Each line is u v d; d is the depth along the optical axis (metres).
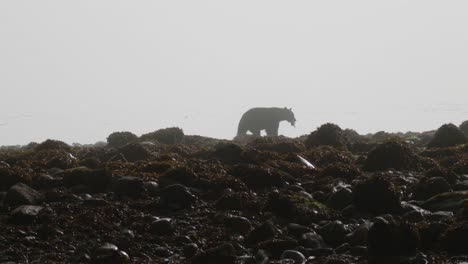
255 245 34.97
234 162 56.09
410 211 39.41
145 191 44.03
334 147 66.62
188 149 65.88
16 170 47.19
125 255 32.62
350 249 33.78
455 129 66.44
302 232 36.91
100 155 63.03
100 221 37.94
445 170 48.12
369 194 40.75
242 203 41.59
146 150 61.75
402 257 31.64
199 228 37.94
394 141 56.72
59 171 50.88
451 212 39.12
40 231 36.06
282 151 63.03
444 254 32.81
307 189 46.75
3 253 32.97
